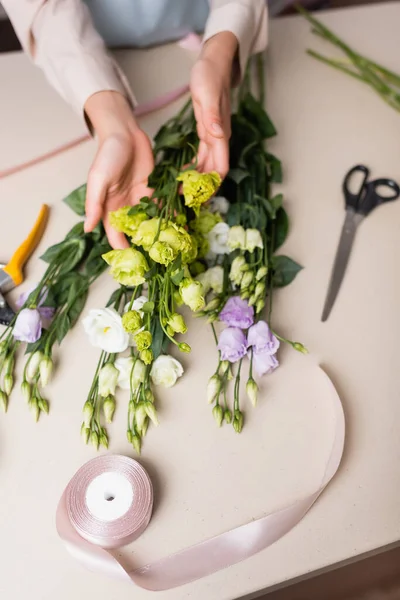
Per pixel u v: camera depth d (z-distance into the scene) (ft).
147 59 3.14
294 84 3.04
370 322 2.31
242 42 2.61
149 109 2.89
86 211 2.22
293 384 2.17
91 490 1.89
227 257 2.34
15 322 2.21
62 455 2.04
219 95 2.34
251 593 1.80
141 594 1.79
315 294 2.38
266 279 2.33
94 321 2.14
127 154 2.28
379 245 2.51
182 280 1.93
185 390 2.15
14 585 1.82
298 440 2.06
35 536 1.90
